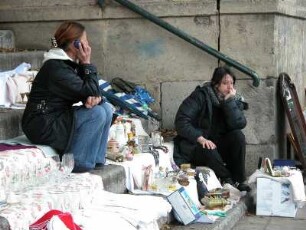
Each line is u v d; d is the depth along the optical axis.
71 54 6.59
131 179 7.04
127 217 5.52
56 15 9.69
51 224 4.53
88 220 5.29
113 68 9.65
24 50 9.38
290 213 7.99
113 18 9.55
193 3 9.27
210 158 8.34
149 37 9.51
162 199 6.24
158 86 9.52
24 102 7.63
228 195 7.89
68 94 6.41
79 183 5.90
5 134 6.69
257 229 7.39
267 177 8.04
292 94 9.88
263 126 9.29
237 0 9.15
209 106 8.43
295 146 9.64
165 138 9.04
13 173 5.66
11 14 9.82
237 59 9.29
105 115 6.54
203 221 6.85
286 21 9.97
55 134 6.36
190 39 9.26
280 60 9.60
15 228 4.66
